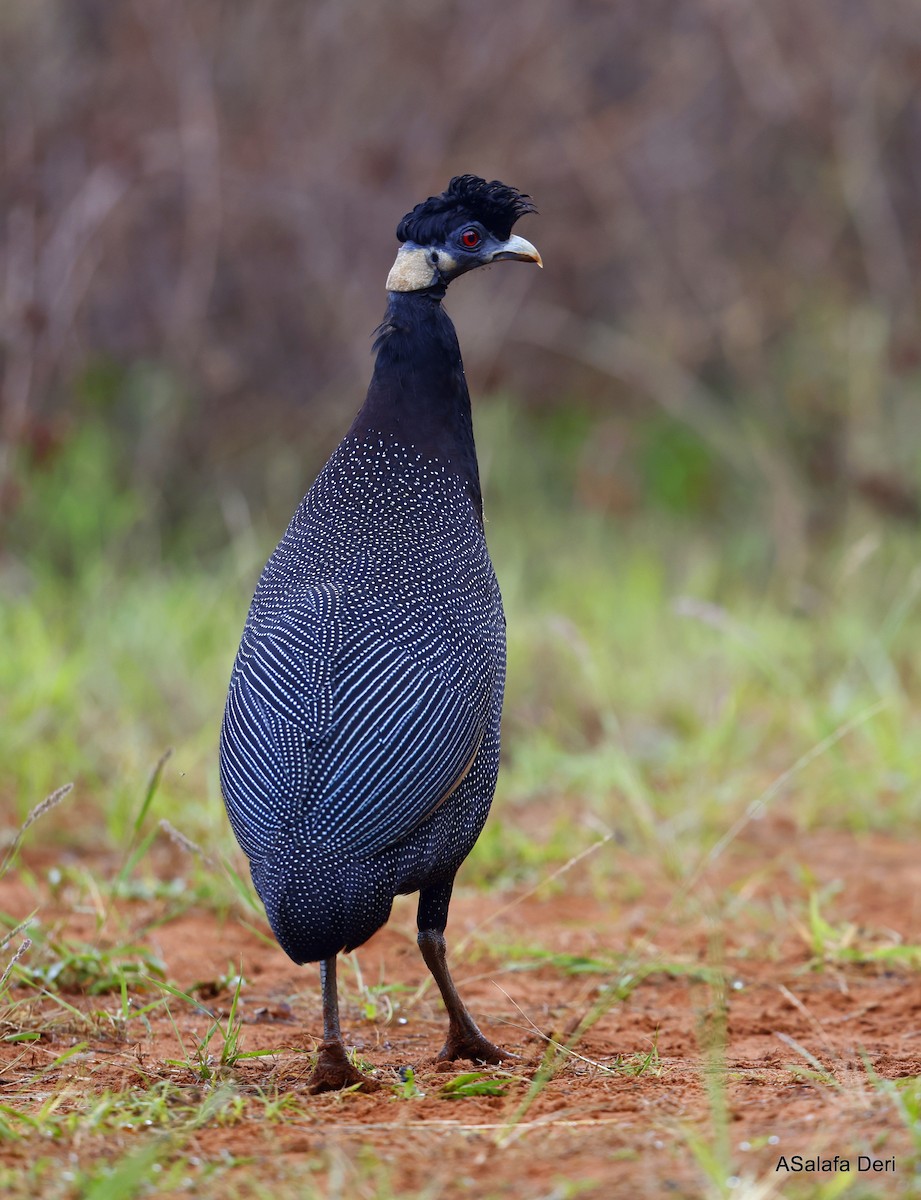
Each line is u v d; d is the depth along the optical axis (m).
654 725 13.80
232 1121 5.67
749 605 16.86
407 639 6.18
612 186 22.09
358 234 21.23
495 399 21.42
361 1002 7.64
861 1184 4.62
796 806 11.89
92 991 7.66
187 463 20.72
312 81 21.81
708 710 13.52
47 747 11.95
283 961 8.45
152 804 10.52
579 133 21.98
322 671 6.03
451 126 21.86
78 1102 5.93
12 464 17.88
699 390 22.30
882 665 13.20
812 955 8.65
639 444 22.22
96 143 20.06
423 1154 5.23
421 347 6.95
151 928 8.87
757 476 21.09
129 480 20.14
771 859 10.85
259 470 20.72
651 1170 4.88
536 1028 7.27
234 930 9.01
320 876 5.73
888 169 22.84
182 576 17.38
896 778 12.13
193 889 9.56
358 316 21.11
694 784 11.98
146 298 20.95
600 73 22.67
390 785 5.87
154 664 13.55
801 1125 5.25
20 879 9.84
